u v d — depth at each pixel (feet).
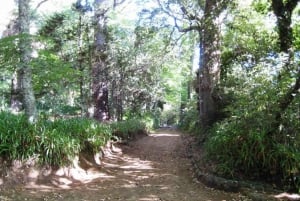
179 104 110.22
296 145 21.31
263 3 36.45
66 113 49.21
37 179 22.35
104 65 48.08
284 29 25.52
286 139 21.54
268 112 22.27
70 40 46.34
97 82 47.67
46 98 44.88
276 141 21.68
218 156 24.56
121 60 49.73
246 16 36.81
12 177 21.17
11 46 25.89
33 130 23.27
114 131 41.47
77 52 46.24
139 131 56.95
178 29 39.11
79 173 25.88
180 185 23.73
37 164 22.76
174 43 43.34
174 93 103.76
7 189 20.29
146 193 21.66
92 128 31.58
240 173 22.75
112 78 50.67
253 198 19.83
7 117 24.06
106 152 34.19
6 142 21.67
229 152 23.68
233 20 37.52
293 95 21.17
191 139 44.45
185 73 91.09
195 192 21.86
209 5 34.86
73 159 25.81
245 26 36.88
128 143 43.19
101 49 47.39
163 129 85.40
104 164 30.42
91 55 46.98
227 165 23.22
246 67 31.86
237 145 23.24
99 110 47.62
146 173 27.84
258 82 23.53
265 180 21.88
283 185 20.99
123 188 22.93
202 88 35.91
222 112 33.94
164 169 29.55
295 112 21.70
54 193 21.01
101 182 24.56
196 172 26.27
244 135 22.98
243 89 25.67
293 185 20.65
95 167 28.35
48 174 23.21
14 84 47.70
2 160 21.16
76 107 50.65
